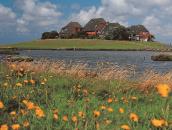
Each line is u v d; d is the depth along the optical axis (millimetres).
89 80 13750
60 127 7082
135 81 14156
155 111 9125
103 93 11820
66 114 8234
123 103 10164
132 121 7629
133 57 82750
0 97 9062
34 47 142250
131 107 9727
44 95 10461
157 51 136125
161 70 41031
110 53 108875
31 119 7234
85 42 158500
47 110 8375
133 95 11578
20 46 146250
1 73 13312
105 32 199875
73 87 12008
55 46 146125
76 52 115000
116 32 189750
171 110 9258
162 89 4152
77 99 10641
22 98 9539
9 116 7504
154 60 70188
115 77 14500
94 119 7328
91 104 9789
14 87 10273
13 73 13656
